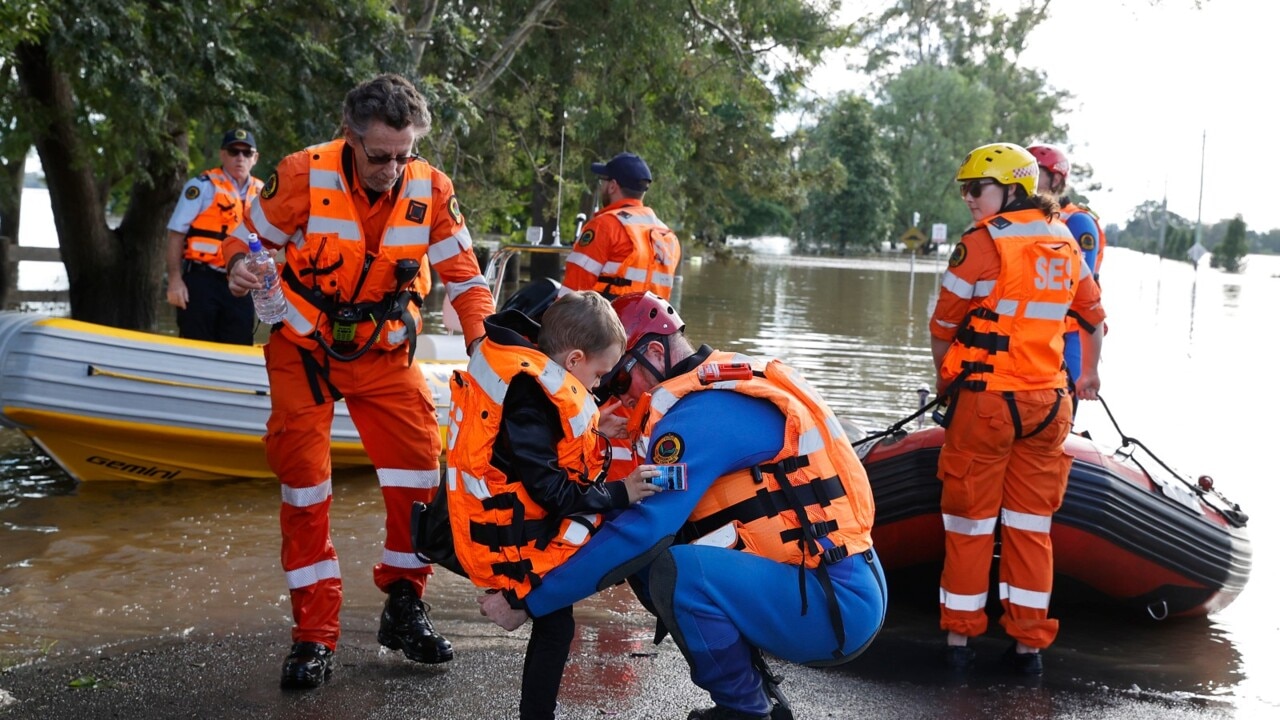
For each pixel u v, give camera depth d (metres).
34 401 6.00
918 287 27.16
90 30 8.45
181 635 4.11
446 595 4.73
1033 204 3.95
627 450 3.39
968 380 3.89
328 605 3.66
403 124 3.32
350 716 3.39
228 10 10.27
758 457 2.91
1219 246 53.88
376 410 3.69
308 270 3.52
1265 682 3.93
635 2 18.27
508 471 2.92
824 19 21.08
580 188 19.81
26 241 34.19
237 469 6.68
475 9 18.58
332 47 10.77
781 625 2.93
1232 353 15.02
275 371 3.63
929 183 63.19
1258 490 7.02
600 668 3.87
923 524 4.46
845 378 11.06
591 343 2.92
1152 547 4.36
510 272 22.86
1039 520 3.93
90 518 5.73
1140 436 8.80
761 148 24.91
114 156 11.24
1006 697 3.70
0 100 11.26
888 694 3.70
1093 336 4.53
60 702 3.45
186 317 7.21
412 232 3.57
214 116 10.05
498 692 3.61
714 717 3.04
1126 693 3.78
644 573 3.11
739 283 26.95
